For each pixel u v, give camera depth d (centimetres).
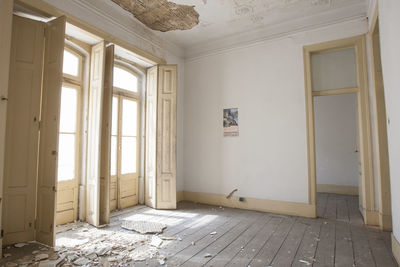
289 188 447
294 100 450
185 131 577
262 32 488
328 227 374
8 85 290
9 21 272
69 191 393
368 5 378
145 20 456
